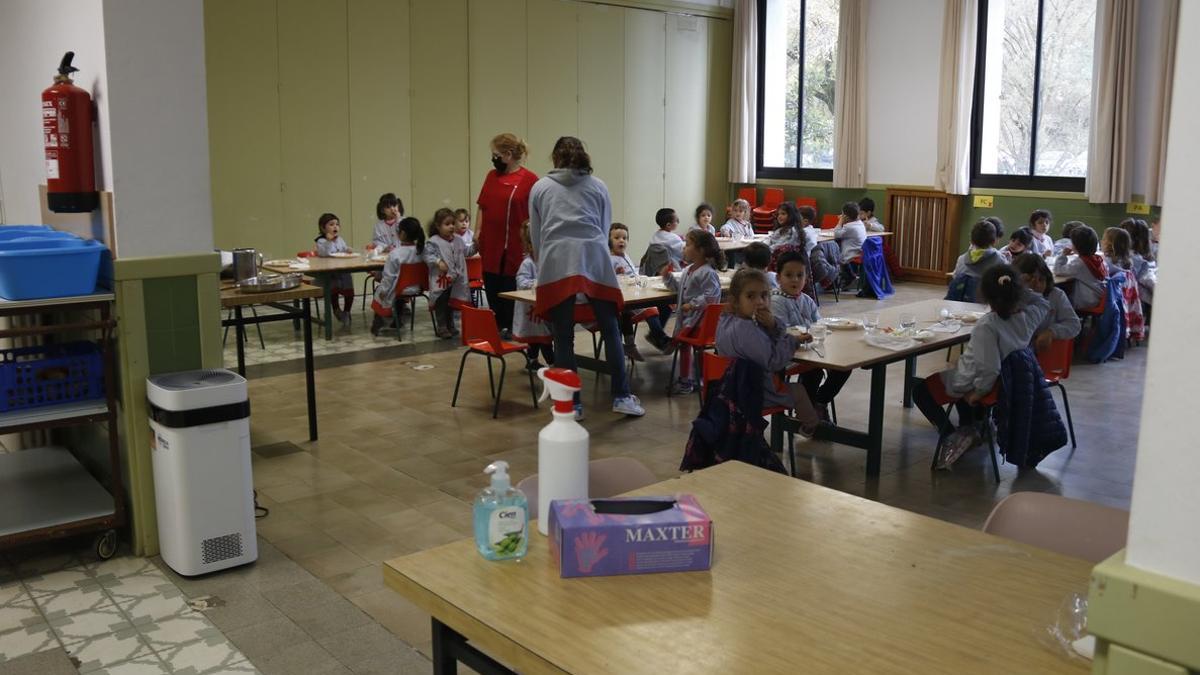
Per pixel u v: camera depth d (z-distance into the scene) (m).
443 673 1.72
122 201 3.29
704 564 1.70
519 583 1.65
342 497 4.12
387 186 9.44
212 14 8.20
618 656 1.41
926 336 4.56
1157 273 0.89
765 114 12.38
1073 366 6.73
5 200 4.77
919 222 10.89
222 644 2.89
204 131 3.42
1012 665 1.38
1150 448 0.92
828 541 1.82
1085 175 9.70
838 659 1.40
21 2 4.05
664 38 11.58
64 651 2.86
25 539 3.25
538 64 10.40
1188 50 0.86
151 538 3.50
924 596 1.60
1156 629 0.91
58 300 3.19
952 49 10.28
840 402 5.76
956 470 4.58
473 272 7.77
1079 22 9.62
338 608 3.12
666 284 6.13
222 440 3.30
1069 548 2.04
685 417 5.38
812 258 9.17
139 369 3.38
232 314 8.12
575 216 5.13
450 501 4.08
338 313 8.00
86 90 3.39
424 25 9.45
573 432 1.82
